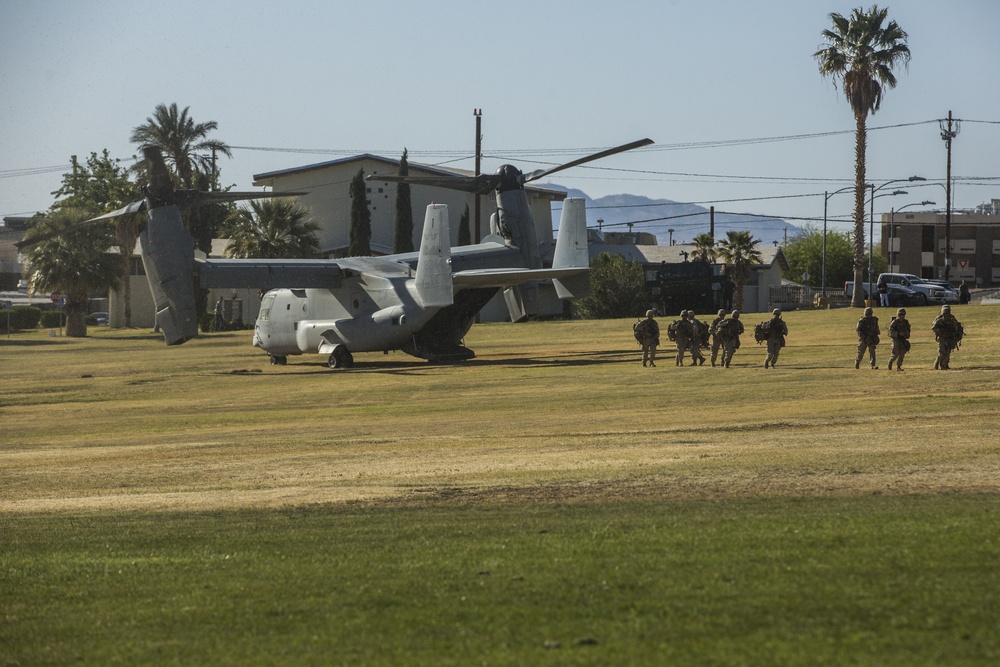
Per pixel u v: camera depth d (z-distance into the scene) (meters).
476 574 26.47
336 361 126.81
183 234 119.00
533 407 78.56
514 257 139.38
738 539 28.64
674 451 52.25
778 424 61.25
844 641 19.08
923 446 48.94
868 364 98.31
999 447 47.38
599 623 21.31
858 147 198.25
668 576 24.78
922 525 29.02
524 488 42.62
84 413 89.31
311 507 40.50
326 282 126.44
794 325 155.38
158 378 119.19
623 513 35.09
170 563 30.42
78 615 24.83
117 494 47.50
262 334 135.00
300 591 25.86
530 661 19.22
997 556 24.72
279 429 72.50
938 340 89.62
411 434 66.00
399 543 31.62
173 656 21.05
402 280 123.06
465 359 130.50
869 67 196.00
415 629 21.81
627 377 97.50
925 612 20.45
